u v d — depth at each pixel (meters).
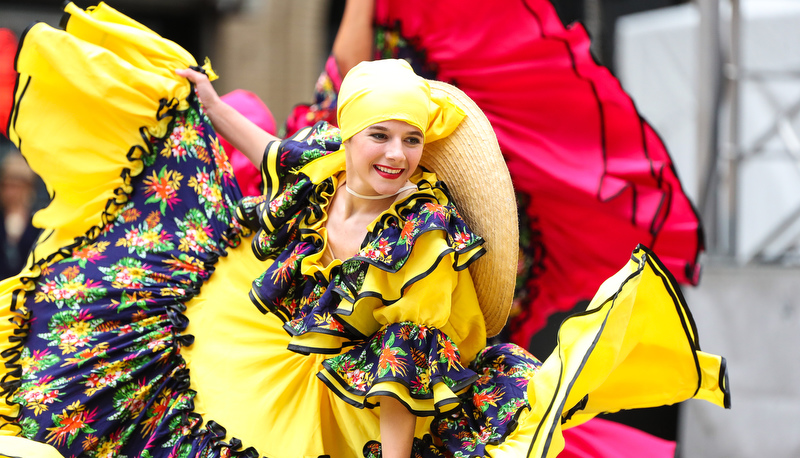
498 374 4.22
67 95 4.93
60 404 4.53
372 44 6.06
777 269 7.85
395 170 3.99
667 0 10.66
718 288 8.09
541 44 5.70
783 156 8.67
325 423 4.44
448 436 4.07
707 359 4.21
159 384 4.61
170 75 5.00
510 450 3.79
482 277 4.27
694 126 9.51
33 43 4.86
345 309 3.99
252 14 14.45
